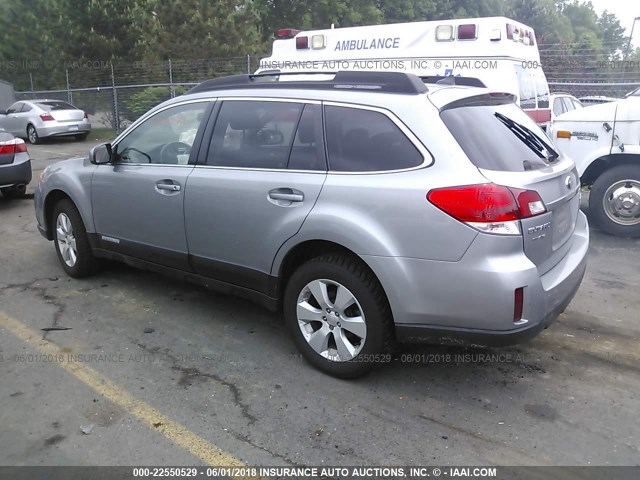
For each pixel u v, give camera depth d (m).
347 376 3.54
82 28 22.89
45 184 5.41
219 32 22.50
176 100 4.41
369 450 2.93
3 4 28.44
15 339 4.18
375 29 9.27
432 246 3.06
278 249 3.64
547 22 57.84
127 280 5.37
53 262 5.94
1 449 2.94
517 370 3.71
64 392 3.46
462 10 52.84
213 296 4.98
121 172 4.61
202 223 4.04
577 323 4.44
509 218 2.98
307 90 3.69
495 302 2.98
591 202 6.95
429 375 3.64
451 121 3.23
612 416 3.21
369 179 3.27
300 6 36.72
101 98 22.89
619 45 20.36
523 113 4.04
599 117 6.73
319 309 3.61
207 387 3.52
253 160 3.81
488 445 2.96
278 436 3.04
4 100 26.72
